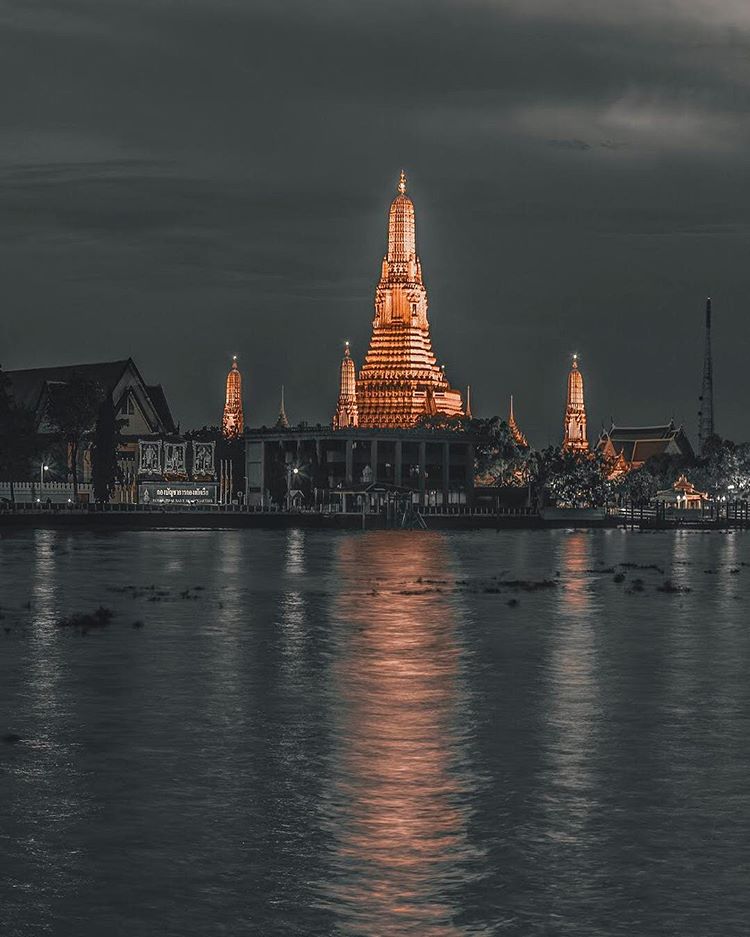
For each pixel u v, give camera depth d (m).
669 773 30.52
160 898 21.83
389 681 44.59
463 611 71.31
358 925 20.67
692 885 22.52
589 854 24.17
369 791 28.69
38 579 92.50
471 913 21.19
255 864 23.55
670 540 192.88
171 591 83.06
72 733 35.00
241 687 42.94
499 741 34.12
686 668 48.34
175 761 31.59
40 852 24.19
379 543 166.62
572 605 75.94
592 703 40.19
